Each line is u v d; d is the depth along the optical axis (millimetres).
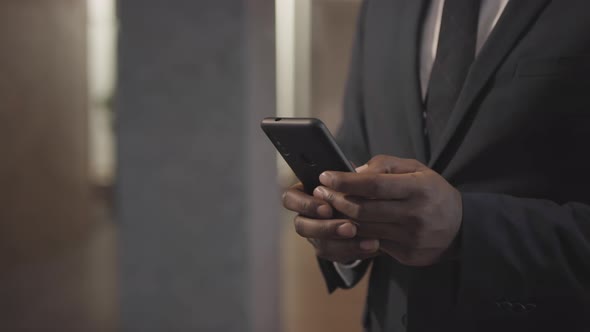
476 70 695
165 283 2420
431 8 821
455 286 717
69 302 3881
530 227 628
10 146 5207
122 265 2426
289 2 9195
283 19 9234
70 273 4648
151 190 2396
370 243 634
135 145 2385
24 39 5469
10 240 5191
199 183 2381
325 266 877
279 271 2861
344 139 969
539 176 682
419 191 571
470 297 647
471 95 697
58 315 3611
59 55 6008
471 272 631
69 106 6164
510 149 686
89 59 6656
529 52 670
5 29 5219
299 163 710
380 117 859
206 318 2416
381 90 859
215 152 2363
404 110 814
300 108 9344
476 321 691
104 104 8023
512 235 621
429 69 806
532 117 665
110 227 6500
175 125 2367
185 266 2408
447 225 598
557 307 646
